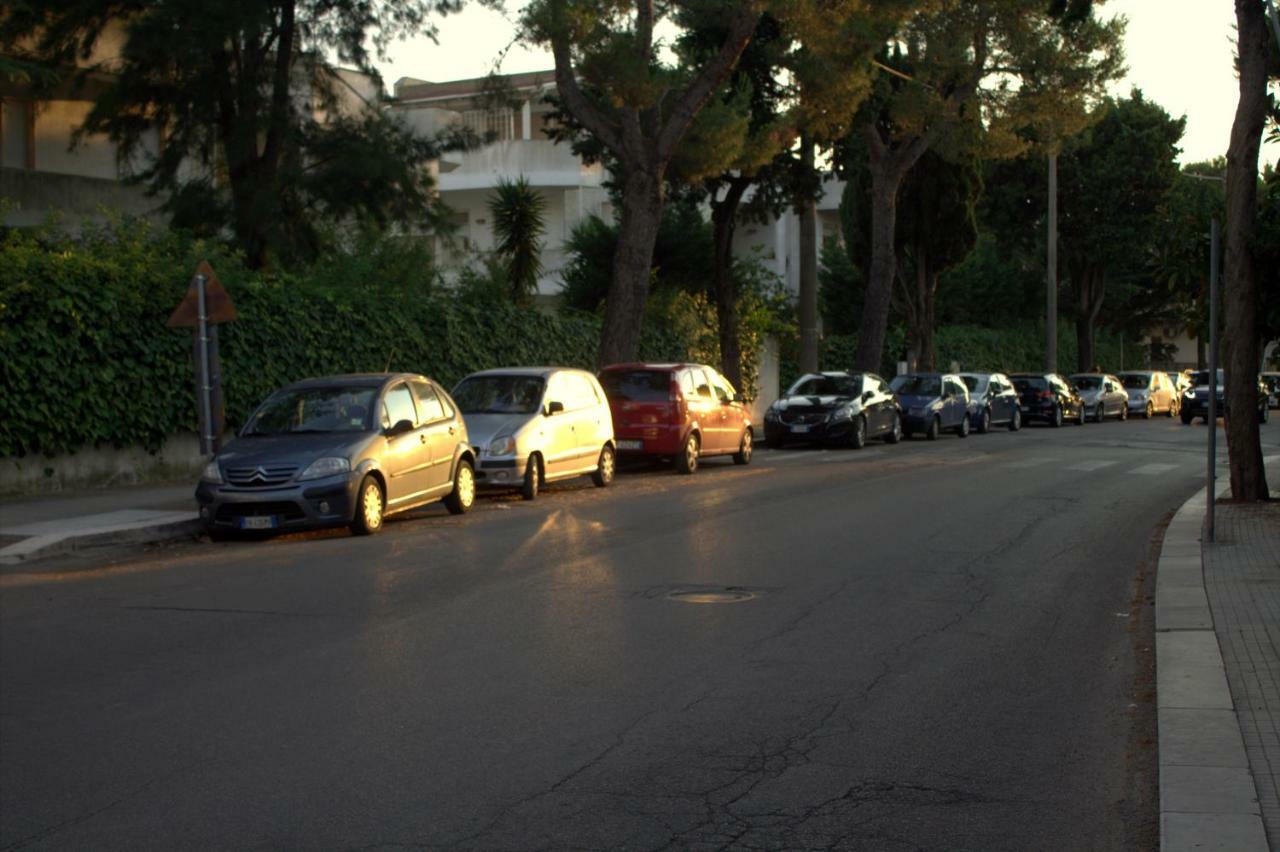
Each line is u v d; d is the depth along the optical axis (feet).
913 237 139.95
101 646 29.25
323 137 78.02
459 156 127.65
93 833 17.78
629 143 85.87
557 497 62.90
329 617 32.42
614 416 75.20
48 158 95.04
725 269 114.62
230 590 36.42
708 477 74.08
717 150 91.76
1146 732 22.58
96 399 59.52
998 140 128.36
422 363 80.12
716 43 103.04
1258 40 53.47
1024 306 200.85
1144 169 181.27
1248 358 56.65
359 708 23.93
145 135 95.30
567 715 23.44
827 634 30.60
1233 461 57.67
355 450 48.55
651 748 21.49
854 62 94.07
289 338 69.92
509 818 18.22
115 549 46.24
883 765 20.67
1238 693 24.32
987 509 57.36
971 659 28.19
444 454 54.39
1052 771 20.43
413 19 77.92
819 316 180.14
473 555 43.01
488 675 26.37
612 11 82.12
